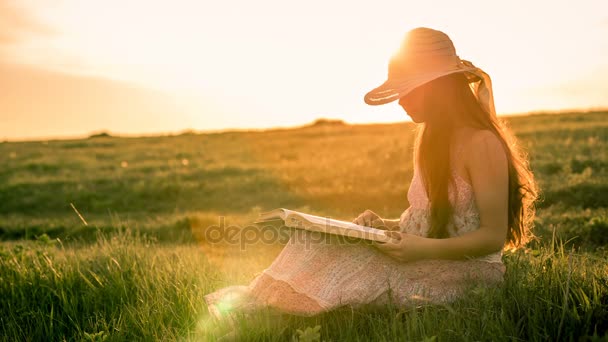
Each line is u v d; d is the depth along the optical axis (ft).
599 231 20.63
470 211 9.77
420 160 10.11
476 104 9.84
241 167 60.90
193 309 11.76
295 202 41.57
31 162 73.51
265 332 9.82
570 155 45.27
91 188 54.13
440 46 9.91
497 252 10.22
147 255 16.92
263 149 78.33
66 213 46.50
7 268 14.92
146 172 63.93
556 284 10.21
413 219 10.59
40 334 11.89
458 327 9.00
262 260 19.38
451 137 9.79
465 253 9.57
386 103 10.05
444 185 9.77
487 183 9.43
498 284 10.27
